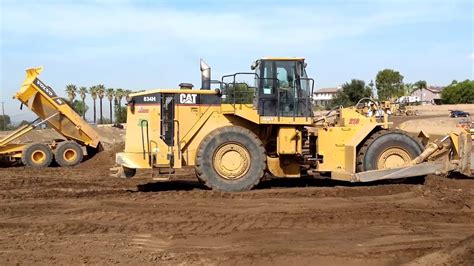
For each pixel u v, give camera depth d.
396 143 11.44
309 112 11.70
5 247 7.36
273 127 11.96
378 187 11.05
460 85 96.38
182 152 11.77
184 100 11.77
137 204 10.17
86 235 8.02
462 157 11.44
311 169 11.95
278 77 11.73
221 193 10.95
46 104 19.30
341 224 8.52
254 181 11.34
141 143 11.70
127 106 11.79
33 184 13.48
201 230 8.23
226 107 11.72
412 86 103.06
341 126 11.95
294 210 9.44
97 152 20.72
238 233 8.01
